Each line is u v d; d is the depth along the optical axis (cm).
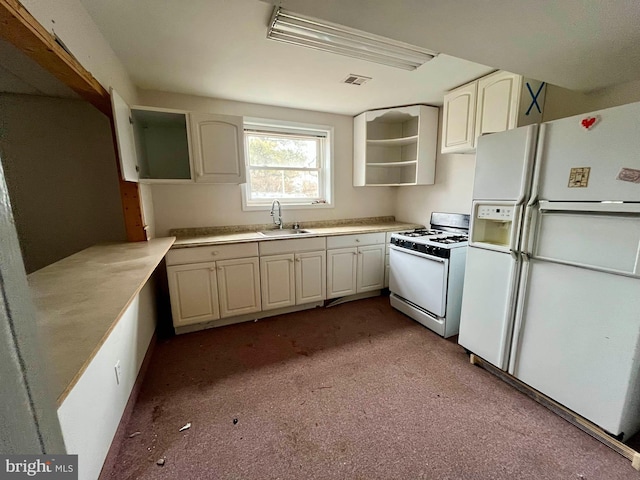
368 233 326
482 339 197
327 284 312
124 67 211
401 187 388
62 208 214
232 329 267
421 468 128
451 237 277
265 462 132
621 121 124
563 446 139
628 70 160
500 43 136
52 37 109
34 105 200
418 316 275
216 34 167
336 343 240
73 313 92
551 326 157
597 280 137
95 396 116
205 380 192
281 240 282
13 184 201
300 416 160
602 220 132
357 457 134
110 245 204
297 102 297
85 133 212
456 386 184
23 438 38
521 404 167
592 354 141
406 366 206
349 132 358
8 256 36
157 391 181
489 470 127
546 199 155
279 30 163
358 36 169
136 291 112
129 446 140
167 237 259
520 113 204
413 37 132
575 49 140
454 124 257
